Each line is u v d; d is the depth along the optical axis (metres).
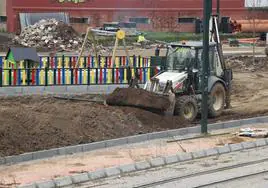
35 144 19.78
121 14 99.75
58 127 21.34
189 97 26.53
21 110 22.48
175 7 102.62
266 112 29.44
